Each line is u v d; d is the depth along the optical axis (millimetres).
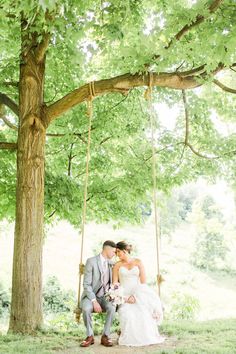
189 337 6797
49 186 10461
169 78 7777
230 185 12578
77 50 6945
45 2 4098
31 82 8203
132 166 11898
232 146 12094
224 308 29797
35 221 7828
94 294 6676
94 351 6055
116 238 43500
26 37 8023
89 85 7848
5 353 5645
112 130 11945
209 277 37875
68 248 40531
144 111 12438
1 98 8992
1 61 10695
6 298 22609
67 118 11672
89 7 7477
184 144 12188
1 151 10844
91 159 12469
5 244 37375
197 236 42281
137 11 8500
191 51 6891
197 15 6777
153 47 6945
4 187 10539
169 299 24891
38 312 7629
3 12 5703
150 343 6375
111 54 10883
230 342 6340
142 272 6988
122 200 11492
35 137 8086
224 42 6258
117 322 8445
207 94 11703
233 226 44188
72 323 10789
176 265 39531
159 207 13305
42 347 6188
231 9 6516
